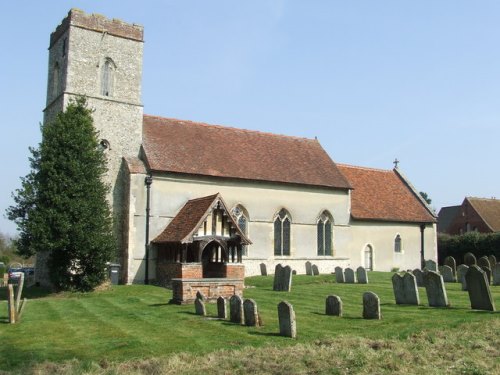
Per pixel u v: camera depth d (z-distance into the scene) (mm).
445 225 74688
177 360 11414
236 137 36594
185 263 25516
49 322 16469
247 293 23625
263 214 33750
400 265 40469
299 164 37094
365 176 43219
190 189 31234
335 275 30062
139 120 31906
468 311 17141
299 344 12734
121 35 32125
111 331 14719
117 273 28859
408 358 11508
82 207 25594
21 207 26109
